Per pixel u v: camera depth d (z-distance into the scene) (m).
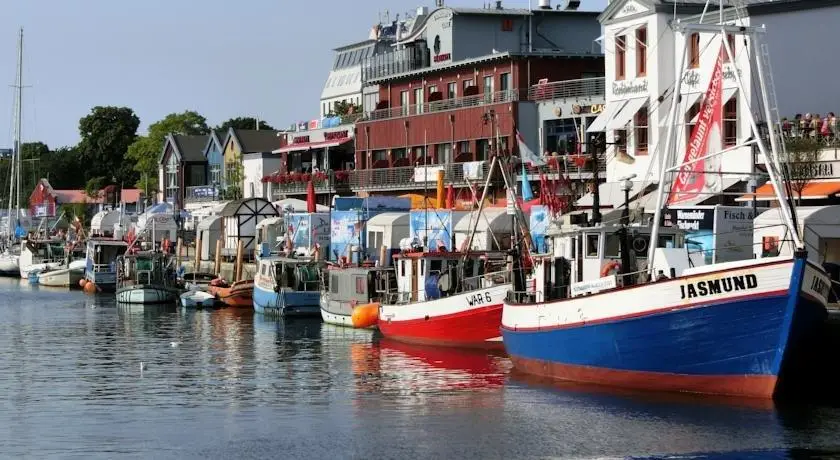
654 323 38.81
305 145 122.25
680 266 40.59
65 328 70.31
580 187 75.94
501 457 34.22
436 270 58.09
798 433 35.47
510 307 47.19
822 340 38.81
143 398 44.72
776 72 65.75
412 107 104.94
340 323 68.19
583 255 45.22
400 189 102.00
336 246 86.94
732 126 64.06
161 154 171.62
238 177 142.38
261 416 40.75
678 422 36.81
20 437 38.00
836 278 45.66
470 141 95.06
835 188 57.19
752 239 50.59
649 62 71.12
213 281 88.00
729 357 37.75
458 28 106.25
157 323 72.75
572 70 94.62
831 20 66.31
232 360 54.62
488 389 44.06
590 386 41.91
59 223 162.25
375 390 45.16
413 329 56.84
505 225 68.88
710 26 40.41
